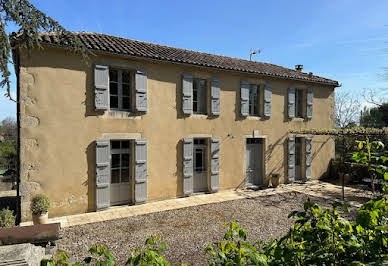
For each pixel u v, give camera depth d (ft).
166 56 25.89
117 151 23.86
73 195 21.33
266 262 5.18
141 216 21.06
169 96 25.91
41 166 20.10
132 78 24.31
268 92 32.42
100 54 22.21
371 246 5.24
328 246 5.56
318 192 29.71
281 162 34.09
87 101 21.88
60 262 5.61
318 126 37.27
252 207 23.66
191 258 13.98
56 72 20.63
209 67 27.35
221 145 29.37
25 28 13.09
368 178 33.68
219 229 18.28
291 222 19.62
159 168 25.41
